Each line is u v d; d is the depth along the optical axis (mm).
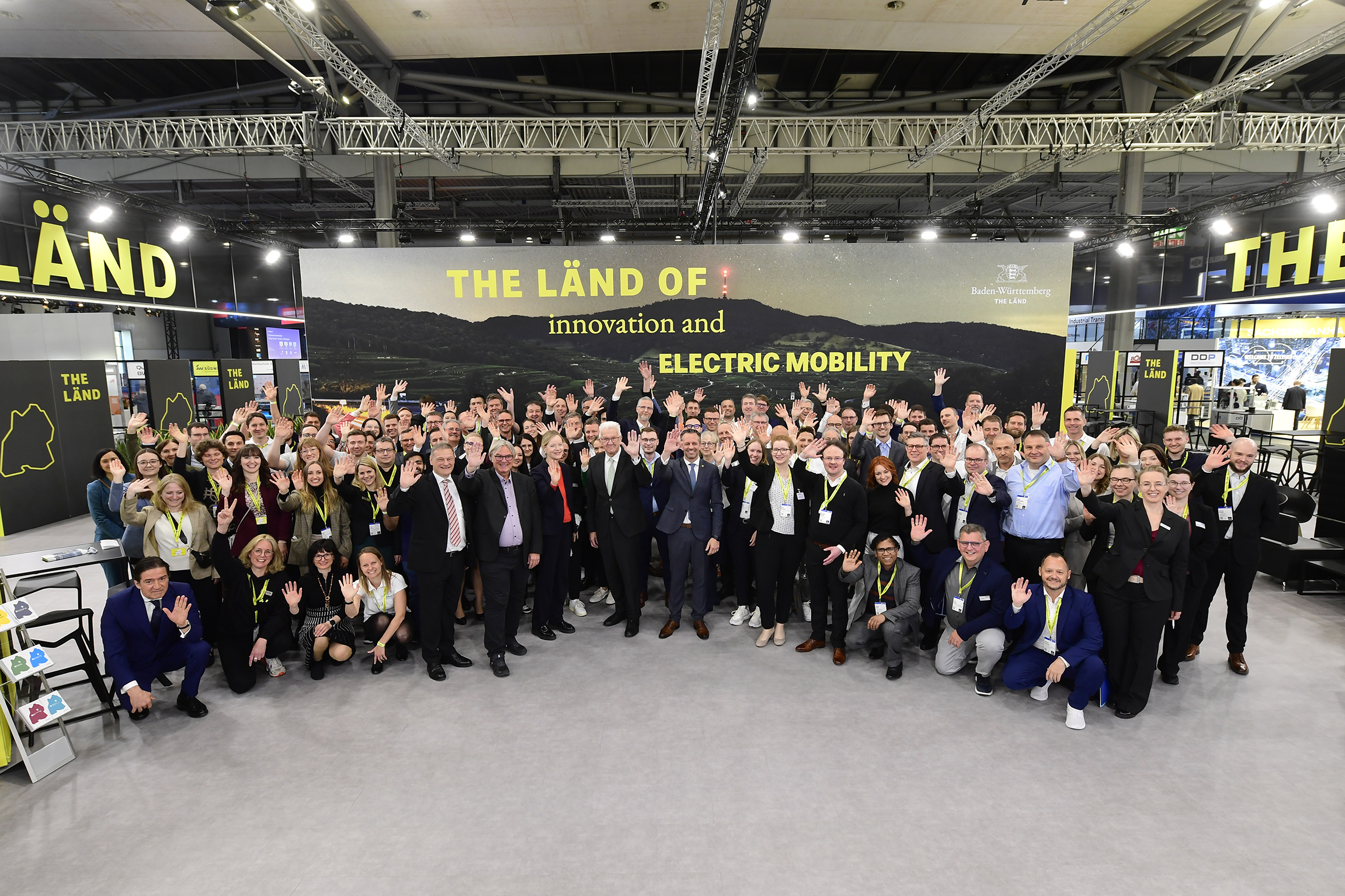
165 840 2807
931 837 2773
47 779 3230
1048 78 12398
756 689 4070
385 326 8797
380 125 10906
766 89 13617
